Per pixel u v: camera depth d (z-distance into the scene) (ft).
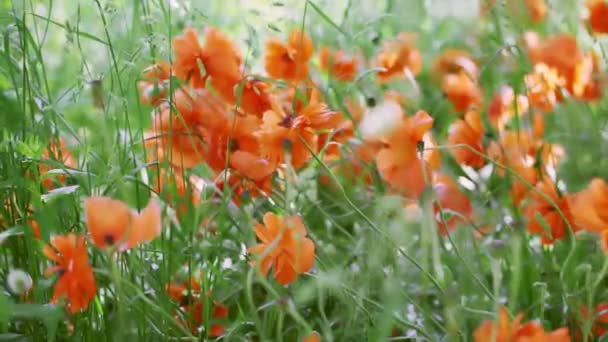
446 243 5.90
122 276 5.37
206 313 5.37
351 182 6.08
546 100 6.39
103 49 6.47
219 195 5.83
